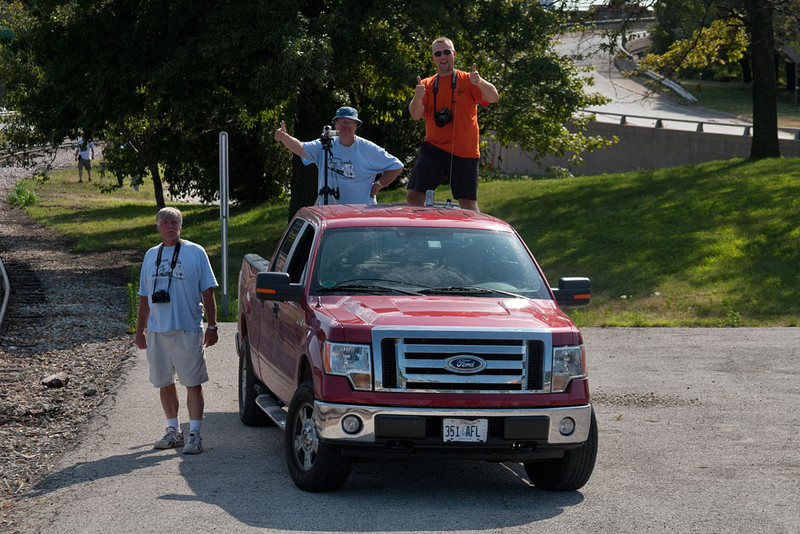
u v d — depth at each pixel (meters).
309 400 10.99
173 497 10.97
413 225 12.75
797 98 124.00
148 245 46.78
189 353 13.27
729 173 46.44
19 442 14.28
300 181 43.72
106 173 86.12
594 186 48.66
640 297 30.06
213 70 35.88
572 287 12.14
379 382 10.34
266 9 35.03
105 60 37.62
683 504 10.87
